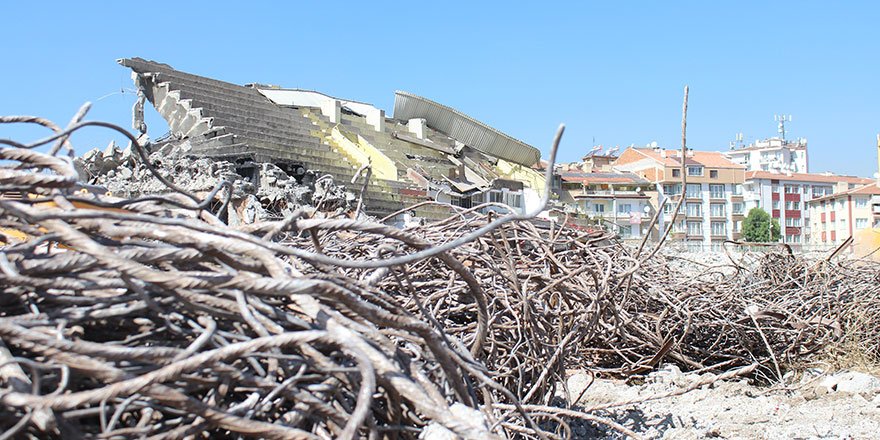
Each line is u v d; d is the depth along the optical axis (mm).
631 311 6449
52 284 2059
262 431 1875
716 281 7773
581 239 5234
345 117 30141
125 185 13484
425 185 26672
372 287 2697
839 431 4641
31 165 2281
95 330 2203
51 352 1753
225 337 2184
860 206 78375
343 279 2400
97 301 2145
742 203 80812
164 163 14461
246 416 1982
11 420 1776
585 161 73500
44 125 2572
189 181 13438
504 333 3830
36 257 2229
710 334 6754
